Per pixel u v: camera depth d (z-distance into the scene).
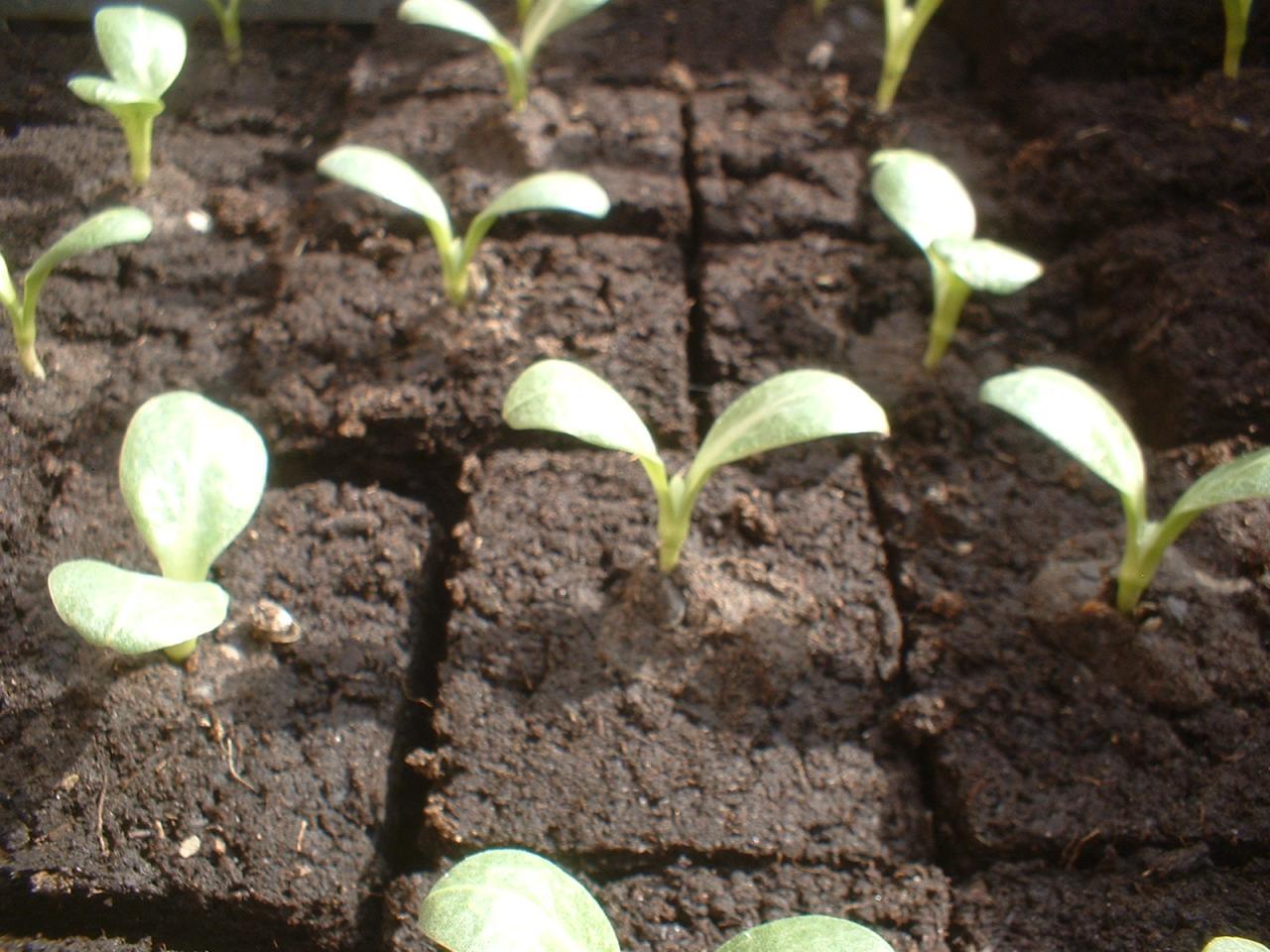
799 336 0.27
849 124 0.30
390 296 0.27
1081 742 0.23
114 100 0.26
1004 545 0.25
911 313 0.28
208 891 0.23
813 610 0.24
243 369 0.27
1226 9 0.29
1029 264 0.24
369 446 0.26
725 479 0.26
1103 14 0.30
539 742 0.23
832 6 0.33
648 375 0.27
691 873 0.23
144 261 0.28
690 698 0.24
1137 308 0.27
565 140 0.30
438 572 0.25
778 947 0.20
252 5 0.32
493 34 0.28
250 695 0.24
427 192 0.26
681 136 0.30
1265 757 0.23
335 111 0.31
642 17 0.32
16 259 0.28
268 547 0.25
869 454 0.26
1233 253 0.27
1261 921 0.22
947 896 0.23
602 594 0.25
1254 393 0.26
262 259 0.28
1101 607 0.24
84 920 0.23
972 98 0.31
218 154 0.30
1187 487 0.26
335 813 0.23
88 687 0.24
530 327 0.27
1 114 0.30
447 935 0.20
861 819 0.23
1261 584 0.25
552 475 0.26
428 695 0.24
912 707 0.24
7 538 0.25
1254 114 0.29
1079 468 0.26
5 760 0.23
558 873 0.21
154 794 0.23
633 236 0.29
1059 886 0.23
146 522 0.23
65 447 0.26
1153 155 0.29
